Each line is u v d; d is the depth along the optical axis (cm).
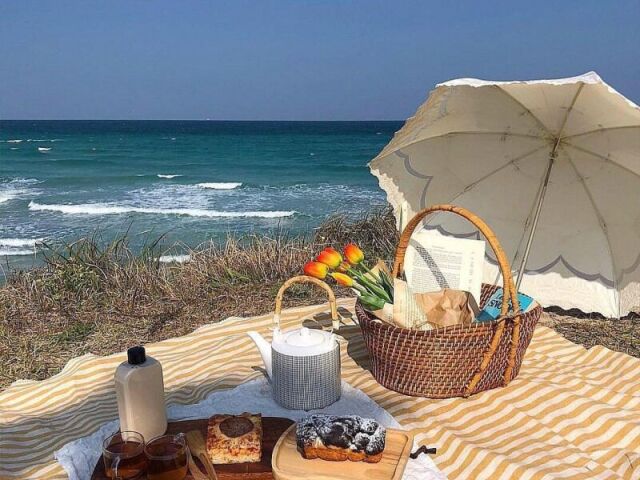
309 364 211
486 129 312
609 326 365
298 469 166
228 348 302
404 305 223
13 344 371
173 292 459
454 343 218
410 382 229
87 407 252
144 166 3200
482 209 350
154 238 1191
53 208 1650
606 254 341
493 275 361
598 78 226
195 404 224
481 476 186
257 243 557
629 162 296
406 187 334
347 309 356
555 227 345
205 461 164
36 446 219
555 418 221
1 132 7544
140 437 167
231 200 1878
